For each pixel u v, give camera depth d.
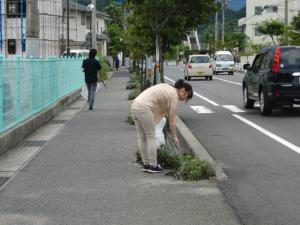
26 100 13.38
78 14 67.44
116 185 8.09
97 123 15.26
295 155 10.62
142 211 6.75
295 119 16.47
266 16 83.19
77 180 8.43
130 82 34.72
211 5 17.56
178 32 18.27
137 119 8.78
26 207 6.96
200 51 84.25
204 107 20.61
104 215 6.59
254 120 16.34
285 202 7.21
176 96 8.79
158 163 9.13
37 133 13.45
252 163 9.87
